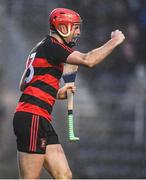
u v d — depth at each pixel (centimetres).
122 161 3625
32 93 1459
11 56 3825
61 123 3675
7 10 3959
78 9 4103
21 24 3928
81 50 3972
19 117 1459
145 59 4034
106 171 3550
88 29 4075
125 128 3753
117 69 3984
